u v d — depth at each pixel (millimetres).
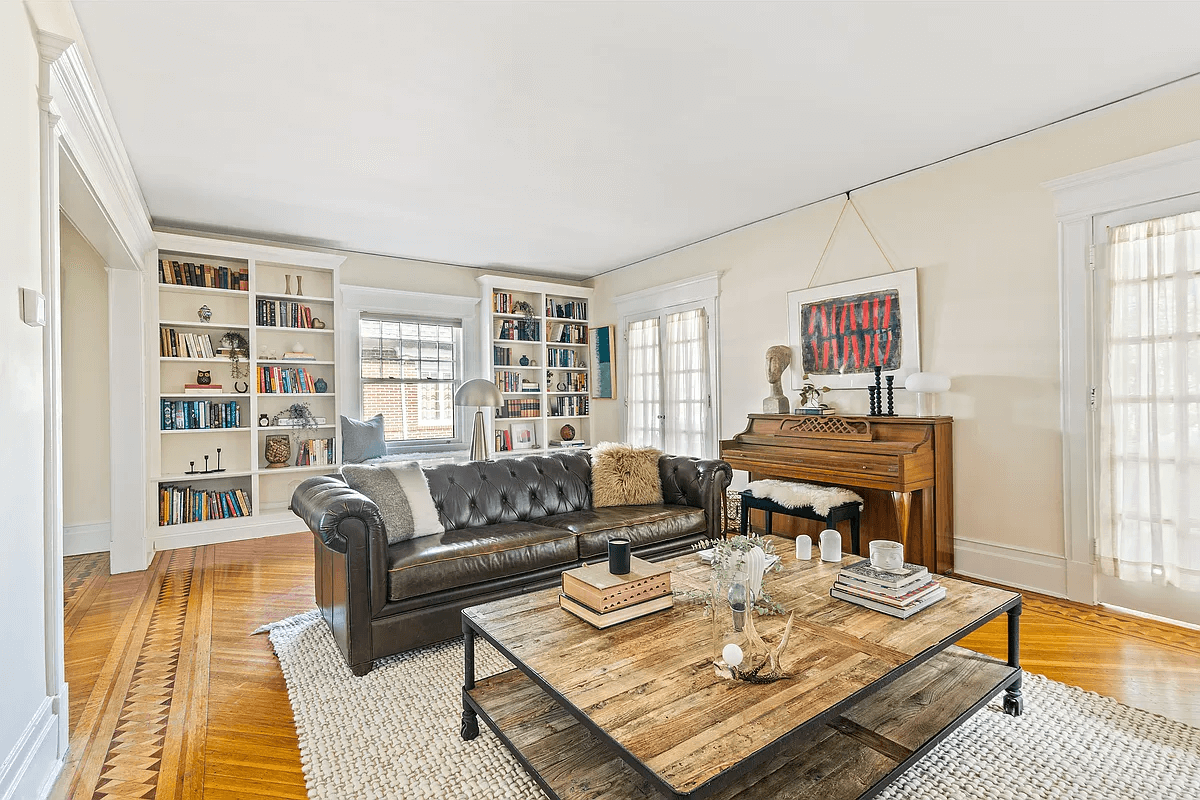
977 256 3533
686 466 3666
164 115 2918
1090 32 2357
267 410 5121
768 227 4828
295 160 3500
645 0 2115
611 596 1823
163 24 2207
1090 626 2777
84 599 3291
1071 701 2074
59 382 1852
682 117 3045
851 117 3076
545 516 3447
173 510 4438
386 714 2045
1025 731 1888
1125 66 2619
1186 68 2643
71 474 4297
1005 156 3398
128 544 3818
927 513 3484
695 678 1468
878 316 4043
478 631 1816
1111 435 2990
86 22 2180
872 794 1408
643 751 1166
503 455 6215
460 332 6320
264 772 1756
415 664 2453
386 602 2412
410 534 2818
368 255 5793
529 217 4688
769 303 4840
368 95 2764
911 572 1940
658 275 6008
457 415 6281
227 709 2117
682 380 5707
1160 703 2068
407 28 2258
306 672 2369
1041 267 3262
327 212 4488
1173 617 2824
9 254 1521
